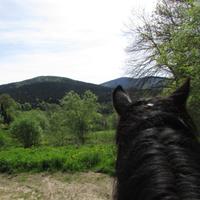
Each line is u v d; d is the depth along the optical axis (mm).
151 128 1774
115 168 1892
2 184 14836
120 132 1891
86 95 54125
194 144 1700
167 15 24000
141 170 1562
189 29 14023
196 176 1493
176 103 1964
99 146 21516
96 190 13516
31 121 49812
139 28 27328
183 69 15070
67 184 14438
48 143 52750
